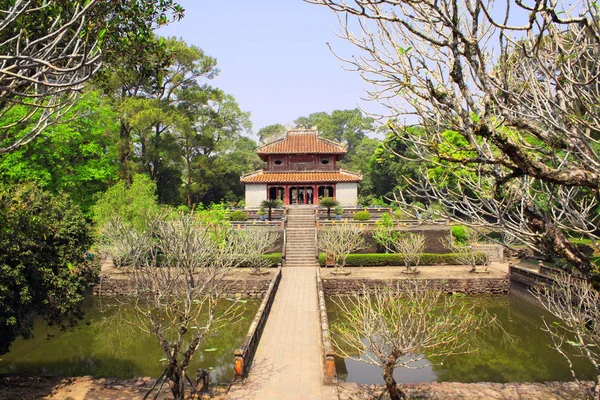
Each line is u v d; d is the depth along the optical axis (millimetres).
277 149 52031
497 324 23109
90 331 22359
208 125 55594
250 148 91125
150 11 11445
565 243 6656
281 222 40125
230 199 67438
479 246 38156
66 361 18391
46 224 14242
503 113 6785
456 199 8070
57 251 15289
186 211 31234
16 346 20219
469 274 31312
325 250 34469
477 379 16266
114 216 26203
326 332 16453
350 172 51250
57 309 14953
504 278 29672
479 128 6137
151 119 43531
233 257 19016
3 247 13078
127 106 43125
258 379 14156
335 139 93562
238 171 69688
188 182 57781
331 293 29516
